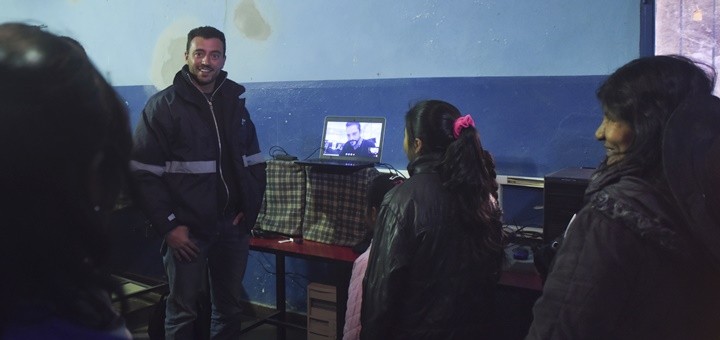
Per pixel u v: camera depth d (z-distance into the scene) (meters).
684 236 0.89
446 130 1.64
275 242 2.92
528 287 2.12
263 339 3.34
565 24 2.55
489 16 2.71
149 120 2.43
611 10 2.45
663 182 0.94
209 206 2.53
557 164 2.62
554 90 2.60
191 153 2.48
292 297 3.50
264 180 2.81
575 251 0.98
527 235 2.62
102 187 0.53
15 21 0.51
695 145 0.88
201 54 2.50
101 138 0.50
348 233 2.80
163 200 2.44
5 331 0.46
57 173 0.46
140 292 3.45
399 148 3.02
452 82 2.84
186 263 2.53
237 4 3.46
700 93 0.97
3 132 0.44
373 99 3.07
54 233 0.47
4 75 0.46
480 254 1.60
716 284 0.90
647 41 2.35
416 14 2.89
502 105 2.72
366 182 2.74
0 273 0.45
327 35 3.17
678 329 0.91
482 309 1.63
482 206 1.59
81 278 0.49
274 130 3.43
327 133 2.93
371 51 3.05
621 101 1.01
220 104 2.61
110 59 4.03
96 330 0.50
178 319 2.58
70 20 4.18
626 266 0.92
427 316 1.56
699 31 2.19
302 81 3.29
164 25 3.75
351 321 1.89
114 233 0.54
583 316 0.94
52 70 0.47
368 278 1.61
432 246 1.54
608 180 1.01
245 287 3.68
